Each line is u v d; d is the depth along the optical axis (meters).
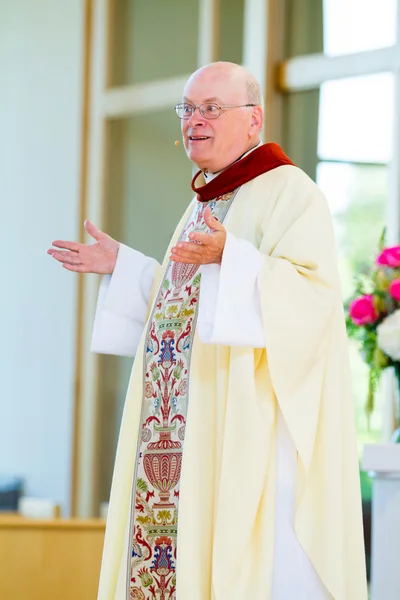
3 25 20.39
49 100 19.52
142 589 6.91
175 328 7.05
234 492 6.53
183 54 17.67
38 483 19.22
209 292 6.50
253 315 6.45
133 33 18.58
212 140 7.22
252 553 6.61
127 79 18.62
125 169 18.48
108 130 18.78
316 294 6.62
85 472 18.50
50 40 19.58
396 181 14.20
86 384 18.62
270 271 6.49
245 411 6.60
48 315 19.31
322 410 6.92
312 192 6.98
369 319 9.88
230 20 16.80
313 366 6.73
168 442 6.92
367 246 14.52
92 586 10.38
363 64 14.89
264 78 15.89
